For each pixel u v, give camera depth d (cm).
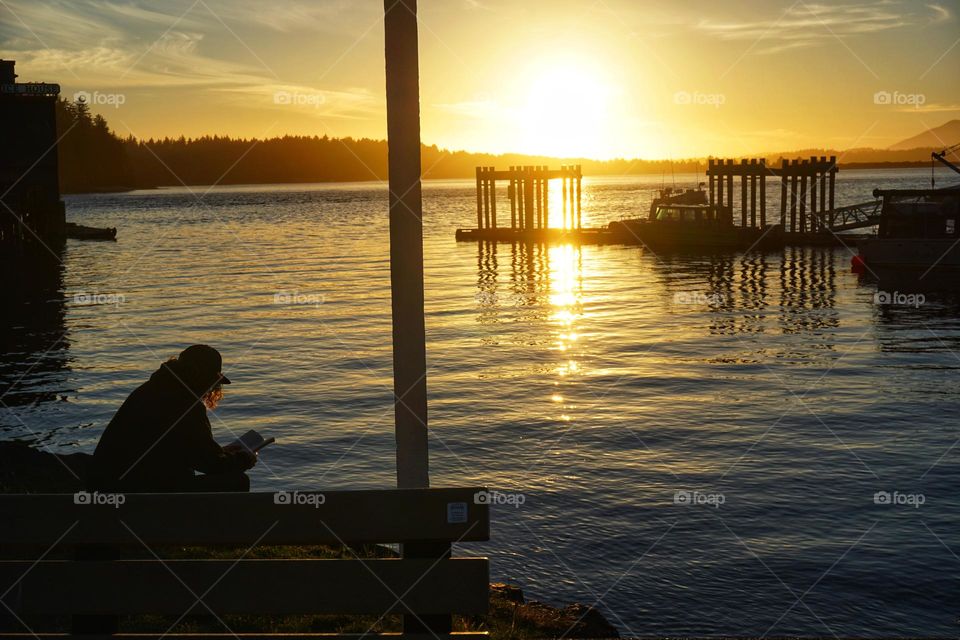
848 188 14175
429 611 332
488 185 7150
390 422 1806
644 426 1798
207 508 336
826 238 5662
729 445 1647
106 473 437
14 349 2708
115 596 337
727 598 960
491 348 2781
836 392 2116
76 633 343
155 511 336
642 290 4219
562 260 5600
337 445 1636
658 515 1241
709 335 3006
